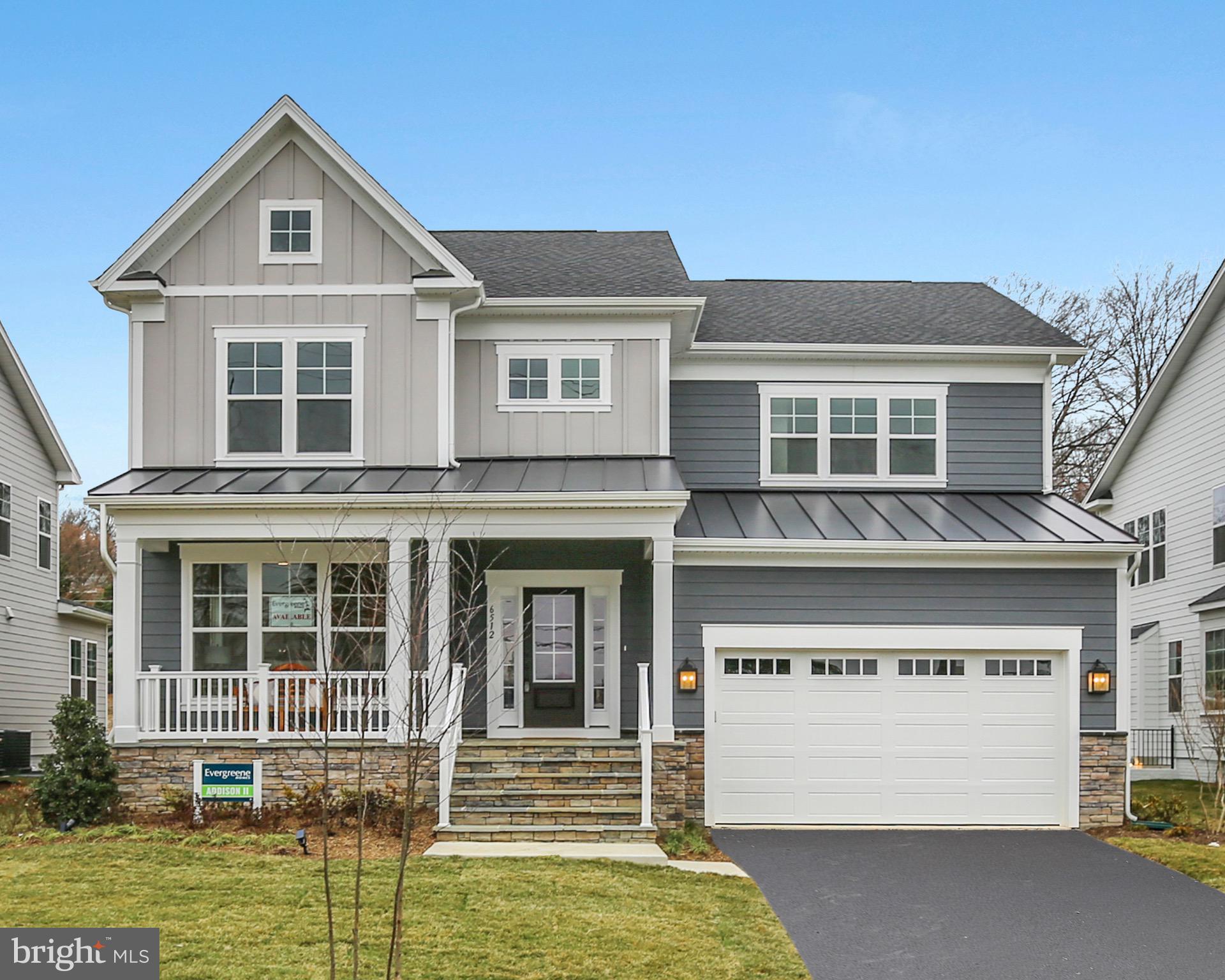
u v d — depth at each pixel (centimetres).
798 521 1794
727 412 2019
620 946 1018
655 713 1587
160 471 1748
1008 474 2019
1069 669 1688
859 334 2061
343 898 1116
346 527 1598
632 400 1870
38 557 2634
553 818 1476
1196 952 1073
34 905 1075
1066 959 1050
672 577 1666
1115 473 2820
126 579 1603
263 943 986
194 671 1766
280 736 1588
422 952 980
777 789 1677
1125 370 3922
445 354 1780
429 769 1520
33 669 2595
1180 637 2456
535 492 1587
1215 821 1639
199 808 1539
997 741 1688
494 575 1806
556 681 1811
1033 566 1705
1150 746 2470
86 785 1485
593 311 1859
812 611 1691
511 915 1085
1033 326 2112
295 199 1798
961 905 1216
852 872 1359
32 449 2606
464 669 1581
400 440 1772
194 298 1789
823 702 1691
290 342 1783
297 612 1767
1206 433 2375
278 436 1775
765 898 1231
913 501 1941
